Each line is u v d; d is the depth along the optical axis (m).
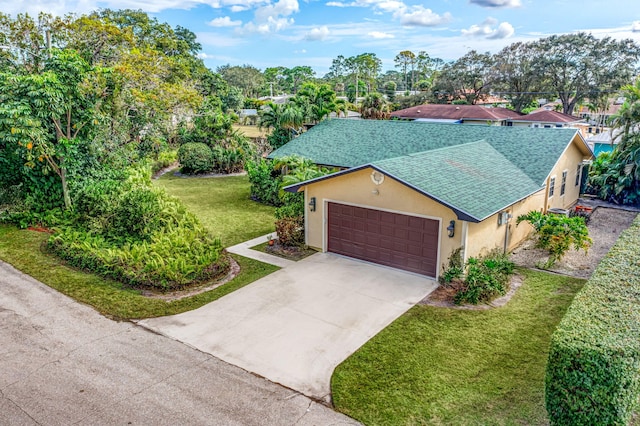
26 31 23.28
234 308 10.49
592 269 13.21
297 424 6.63
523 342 8.95
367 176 13.06
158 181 26.89
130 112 27.00
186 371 7.94
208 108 36.38
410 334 9.32
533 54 58.03
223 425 6.58
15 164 16.53
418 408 7.00
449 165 14.60
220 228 17.16
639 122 21.77
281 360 8.37
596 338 6.05
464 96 65.69
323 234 14.48
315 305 10.70
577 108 67.81
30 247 13.98
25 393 7.23
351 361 8.32
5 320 9.62
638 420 6.72
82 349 8.59
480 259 12.10
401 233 12.77
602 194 22.88
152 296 11.02
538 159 17.62
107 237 13.75
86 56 24.30
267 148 35.12
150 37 48.09
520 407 6.99
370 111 39.28
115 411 6.84
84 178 16.83
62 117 16.12
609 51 53.66
